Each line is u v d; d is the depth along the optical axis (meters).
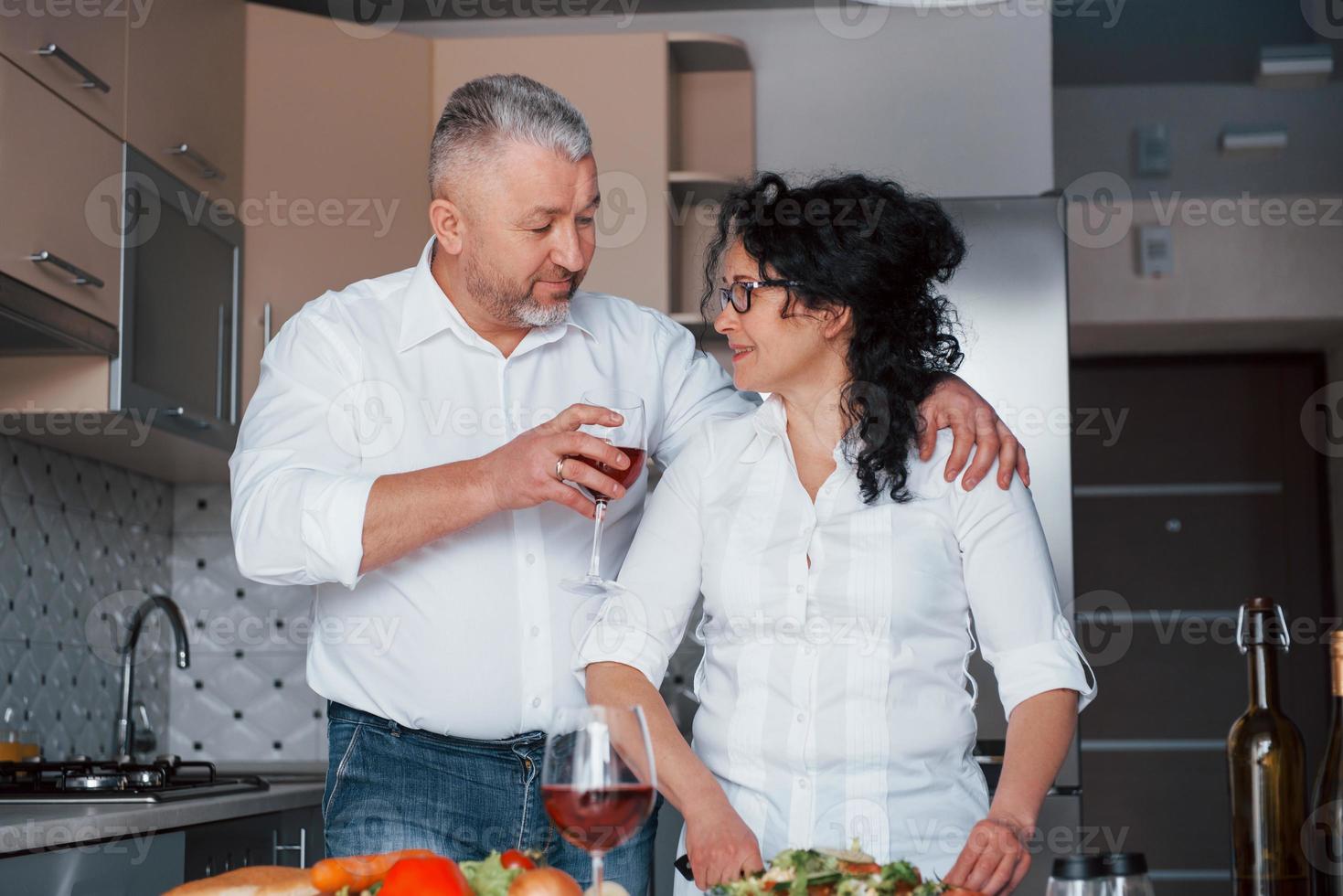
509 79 1.59
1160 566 4.30
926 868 1.29
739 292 1.37
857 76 3.37
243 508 1.48
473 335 1.67
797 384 1.39
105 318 2.30
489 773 1.59
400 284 1.71
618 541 1.69
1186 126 4.06
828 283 1.33
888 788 1.30
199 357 2.66
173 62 2.58
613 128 3.06
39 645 2.62
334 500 1.41
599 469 1.38
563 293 1.61
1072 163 4.09
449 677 1.57
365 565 1.42
